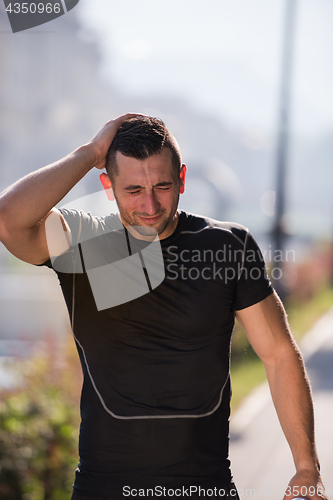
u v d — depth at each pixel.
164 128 3.26
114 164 3.21
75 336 3.33
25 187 3.01
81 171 3.16
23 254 3.15
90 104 41.09
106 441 3.15
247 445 8.34
